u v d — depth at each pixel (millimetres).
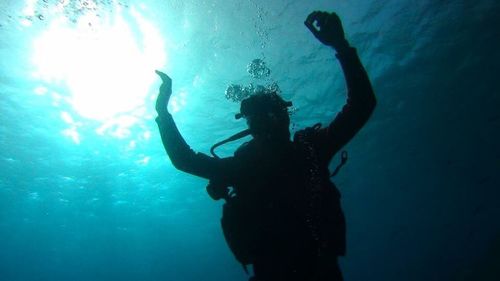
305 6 11828
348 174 31984
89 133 18562
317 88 17578
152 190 29281
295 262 2420
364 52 15859
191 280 117875
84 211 33719
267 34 12672
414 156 30516
